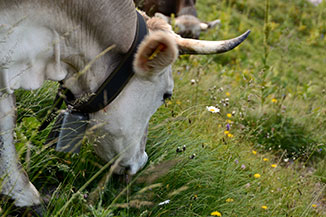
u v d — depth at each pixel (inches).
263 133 208.4
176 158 124.7
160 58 81.4
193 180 120.3
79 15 83.7
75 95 92.3
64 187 108.1
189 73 218.8
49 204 93.3
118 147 95.9
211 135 152.8
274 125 211.0
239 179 137.6
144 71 84.3
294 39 488.1
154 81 90.4
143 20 91.4
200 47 89.0
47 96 127.3
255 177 142.3
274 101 230.1
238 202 122.3
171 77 95.9
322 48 510.6
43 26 83.1
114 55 88.0
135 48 87.4
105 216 91.3
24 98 124.5
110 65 88.4
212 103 185.9
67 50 86.9
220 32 400.5
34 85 86.7
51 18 82.6
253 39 469.1
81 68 89.5
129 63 87.5
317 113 247.3
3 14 79.6
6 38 80.4
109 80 87.3
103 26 85.2
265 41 226.1
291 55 449.1
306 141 213.5
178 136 140.6
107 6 83.9
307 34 557.0
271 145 206.4
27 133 109.5
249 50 431.5
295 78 372.8
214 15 432.8
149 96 92.6
